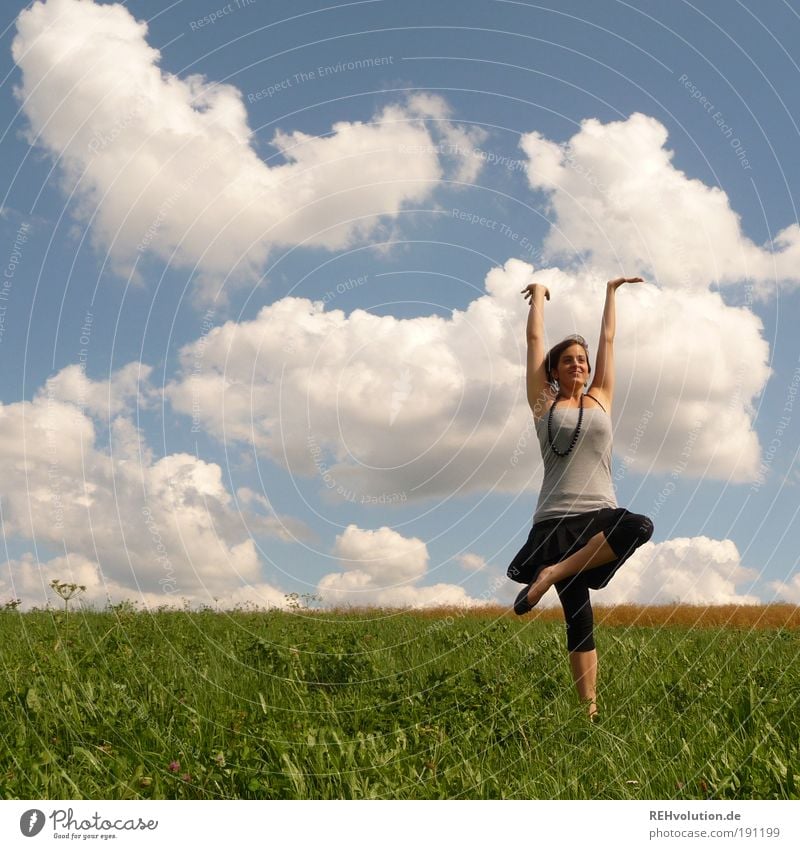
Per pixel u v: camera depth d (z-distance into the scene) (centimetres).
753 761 314
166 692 416
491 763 330
